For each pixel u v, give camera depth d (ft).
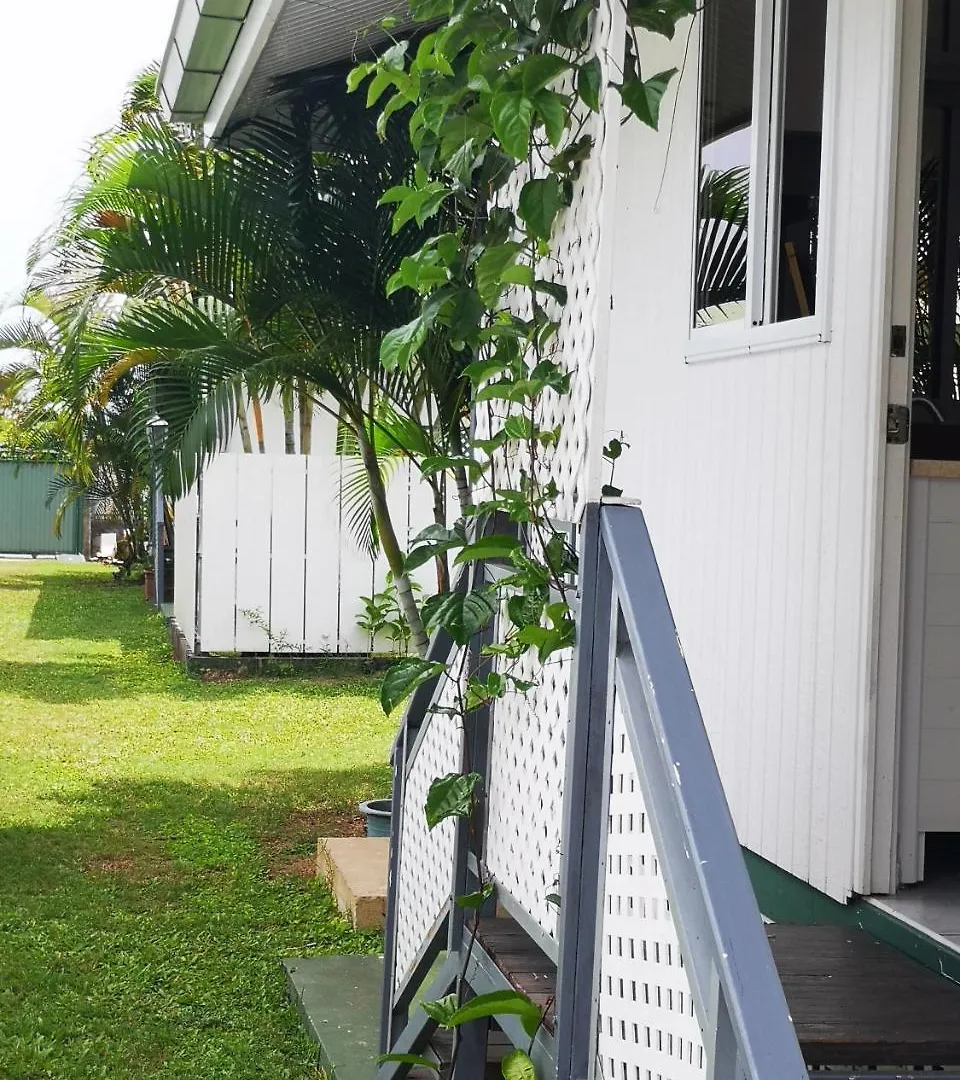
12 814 24.06
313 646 40.70
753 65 12.85
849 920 10.80
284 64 21.25
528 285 9.14
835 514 11.21
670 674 6.95
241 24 18.98
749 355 12.83
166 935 17.92
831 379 11.35
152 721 32.89
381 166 22.45
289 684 38.60
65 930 17.90
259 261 22.26
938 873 11.45
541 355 9.68
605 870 7.79
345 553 40.65
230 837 22.85
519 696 9.82
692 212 14.26
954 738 11.02
